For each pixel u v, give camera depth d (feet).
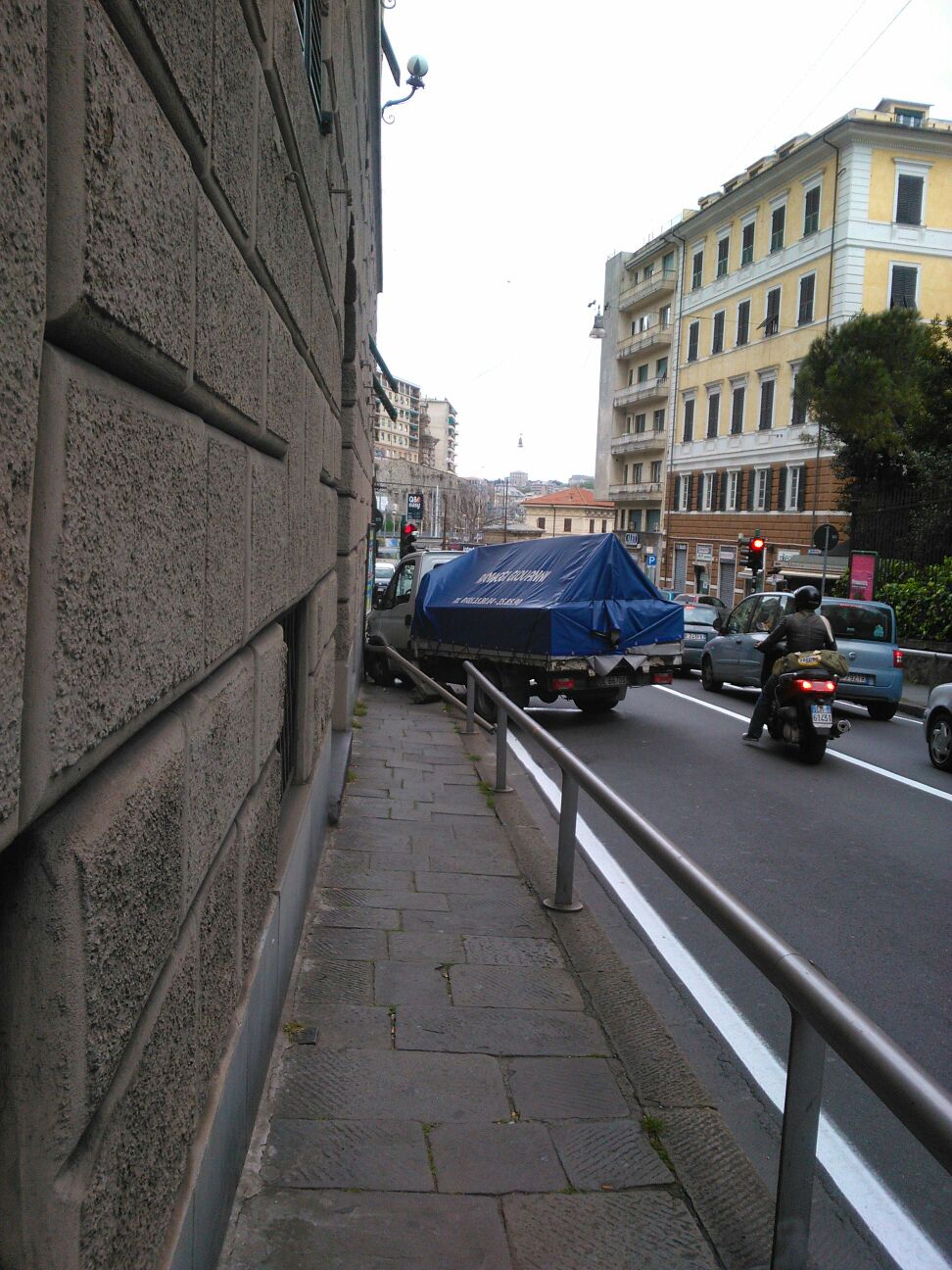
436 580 47.65
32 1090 3.76
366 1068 11.25
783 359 126.62
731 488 140.05
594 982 14.02
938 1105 5.36
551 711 46.06
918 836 25.39
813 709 34.22
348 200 20.61
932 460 79.61
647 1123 10.48
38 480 3.55
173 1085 5.63
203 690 6.60
